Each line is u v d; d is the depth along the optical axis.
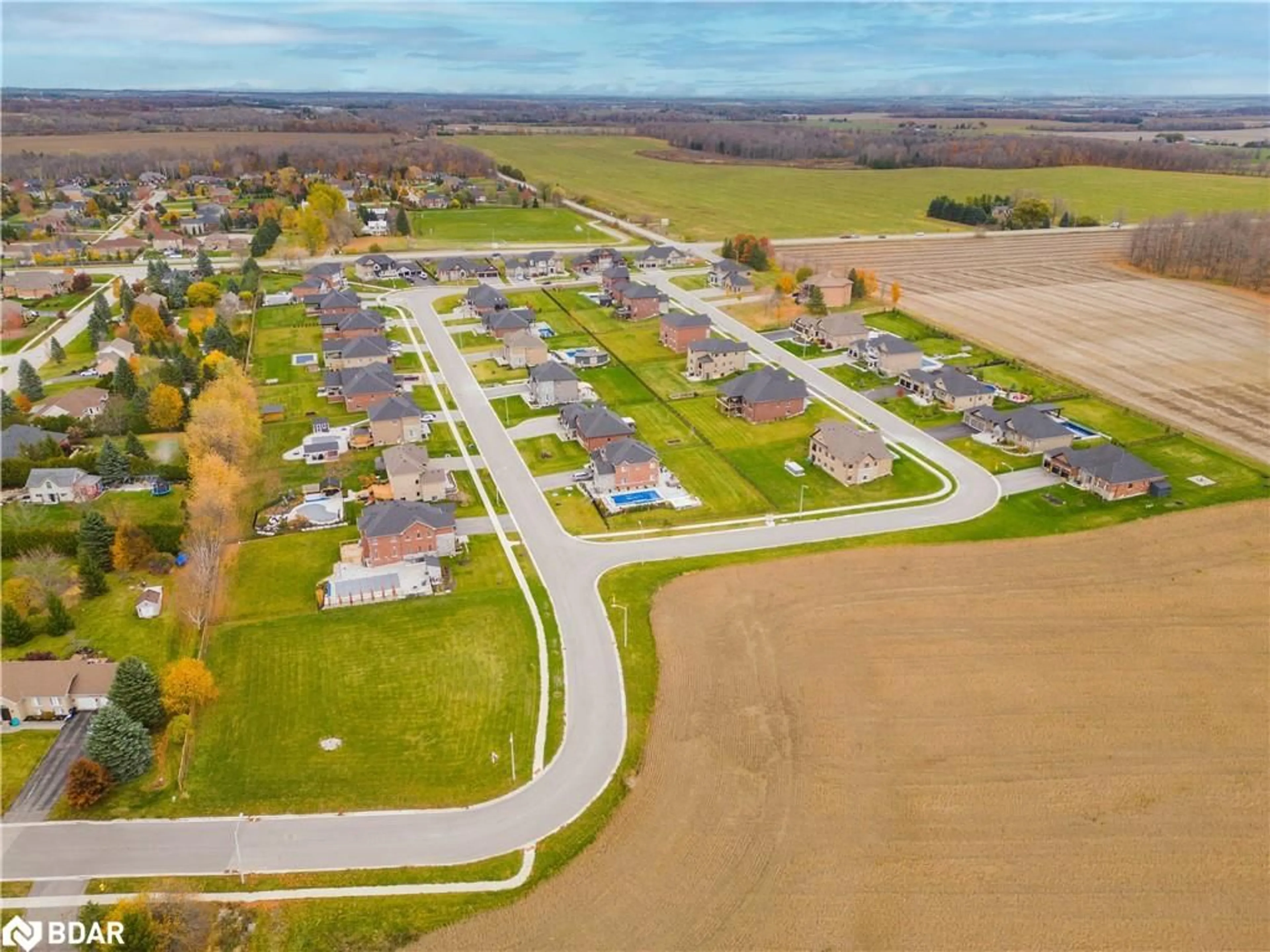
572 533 91.38
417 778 60.25
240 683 68.88
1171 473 103.38
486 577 83.31
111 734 59.12
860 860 53.94
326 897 51.72
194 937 48.97
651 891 52.12
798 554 87.19
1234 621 76.44
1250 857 54.03
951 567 84.69
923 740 63.47
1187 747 62.66
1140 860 53.84
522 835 56.03
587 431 109.25
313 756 61.94
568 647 73.50
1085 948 48.47
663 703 67.50
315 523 92.44
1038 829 56.03
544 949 48.75
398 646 73.31
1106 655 72.31
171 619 76.88
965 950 48.41
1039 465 106.38
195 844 55.16
